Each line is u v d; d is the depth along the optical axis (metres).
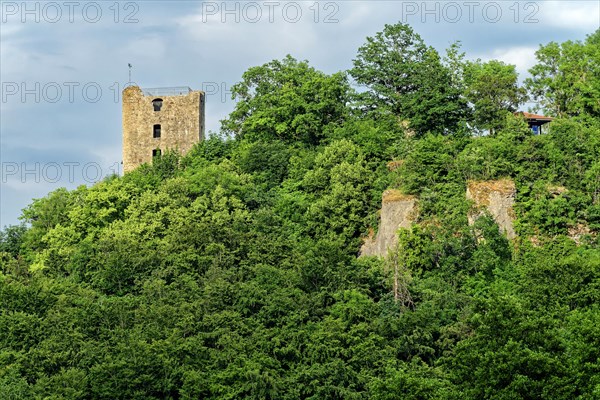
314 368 116.19
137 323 127.19
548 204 135.25
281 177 157.62
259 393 114.25
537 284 118.88
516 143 144.50
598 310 110.75
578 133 144.62
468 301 123.88
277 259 138.12
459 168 140.00
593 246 133.12
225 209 148.00
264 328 123.25
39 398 115.38
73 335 124.94
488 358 98.81
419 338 118.56
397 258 129.88
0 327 127.06
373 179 145.88
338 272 128.62
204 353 120.69
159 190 156.25
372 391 107.19
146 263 139.88
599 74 160.12
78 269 145.12
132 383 117.00
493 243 131.25
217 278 132.38
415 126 157.25
